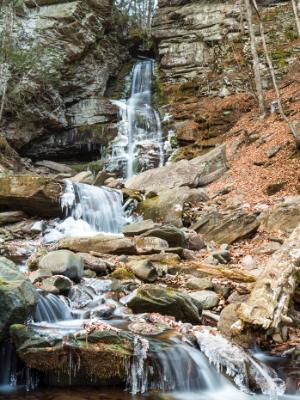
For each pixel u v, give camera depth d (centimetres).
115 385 535
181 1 3008
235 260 1020
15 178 1310
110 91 2878
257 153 1702
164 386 532
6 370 537
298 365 588
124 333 561
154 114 2523
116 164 2245
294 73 2345
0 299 550
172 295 696
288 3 2758
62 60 2411
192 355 557
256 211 1245
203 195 1420
